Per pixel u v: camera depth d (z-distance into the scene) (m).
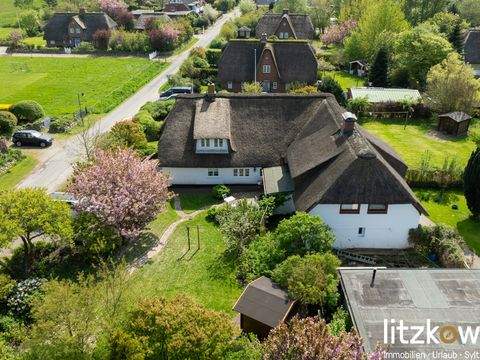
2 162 51.12
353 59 91.44
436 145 57.00
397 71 78.00
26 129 60.03
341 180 35.19
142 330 22.27
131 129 52.16
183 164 45.38
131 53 105.12
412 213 36.16
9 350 26.05
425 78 74.56
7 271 33.59
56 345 22.67
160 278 33.25
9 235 30.62
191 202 44.16
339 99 69.62
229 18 142.25
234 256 35.47
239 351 22.17
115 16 121.12
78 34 110.00
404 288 26.36
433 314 24.41
